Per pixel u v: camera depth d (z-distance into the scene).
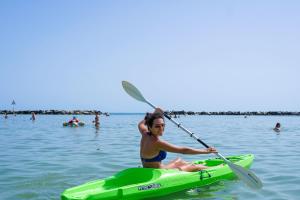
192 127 31.73
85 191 5.86
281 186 7.16
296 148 14.12
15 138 18.58
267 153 12.47
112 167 9.46
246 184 6.78
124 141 16.78
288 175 8.29
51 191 6.77
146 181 6.36
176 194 6.44
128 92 8.59
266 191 6.72
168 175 6.53
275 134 22.50
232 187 6.97
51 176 8.18
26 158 11.02
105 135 20.72
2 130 25.45
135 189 5.98
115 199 5.77
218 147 14.38
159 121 6.54
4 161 10.39
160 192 6.31
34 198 6.23
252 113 108.38
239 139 18.28
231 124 39.03
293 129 28.70
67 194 5.63
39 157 11.27
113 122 43.84
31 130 25.58
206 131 25.44
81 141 16.78
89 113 103.19
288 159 10.98
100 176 8.24
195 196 6.32
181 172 6.80
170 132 24.14
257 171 8.83
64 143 15.80
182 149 6.62
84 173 8.58
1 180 7.70
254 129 28.47
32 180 7.72
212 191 6.67
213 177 7.31
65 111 100.81
